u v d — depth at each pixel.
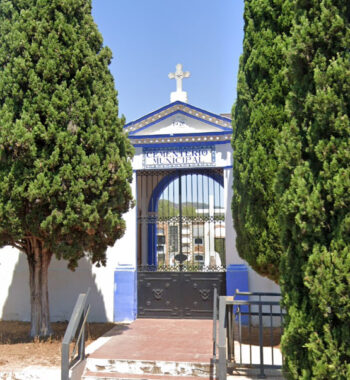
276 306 9.66
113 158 8.05
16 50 7.84
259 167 7.01
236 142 7.85
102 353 6.98
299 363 4.10
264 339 8.32
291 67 4.54
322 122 4.11
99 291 10.31
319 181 4.08
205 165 10.31
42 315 8.41
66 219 7.53
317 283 3.87
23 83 7.78
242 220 7.47
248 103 7.45
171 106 10.51
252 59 7.36
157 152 10.55
